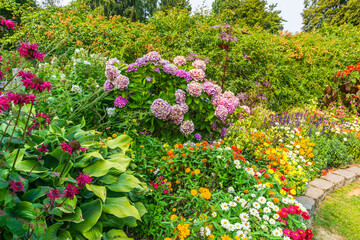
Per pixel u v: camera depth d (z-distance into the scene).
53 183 1.75
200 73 3.72
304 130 4.65
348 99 6.68
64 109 3.12
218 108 3.66
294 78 7.07
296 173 3.29
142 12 28.00
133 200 2.17
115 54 5.33
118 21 7.02
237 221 2.12
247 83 5.91
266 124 4.74
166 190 2.34
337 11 26.22
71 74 3.62
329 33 10.06
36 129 2.16
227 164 2.71
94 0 21.66
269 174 2.80
